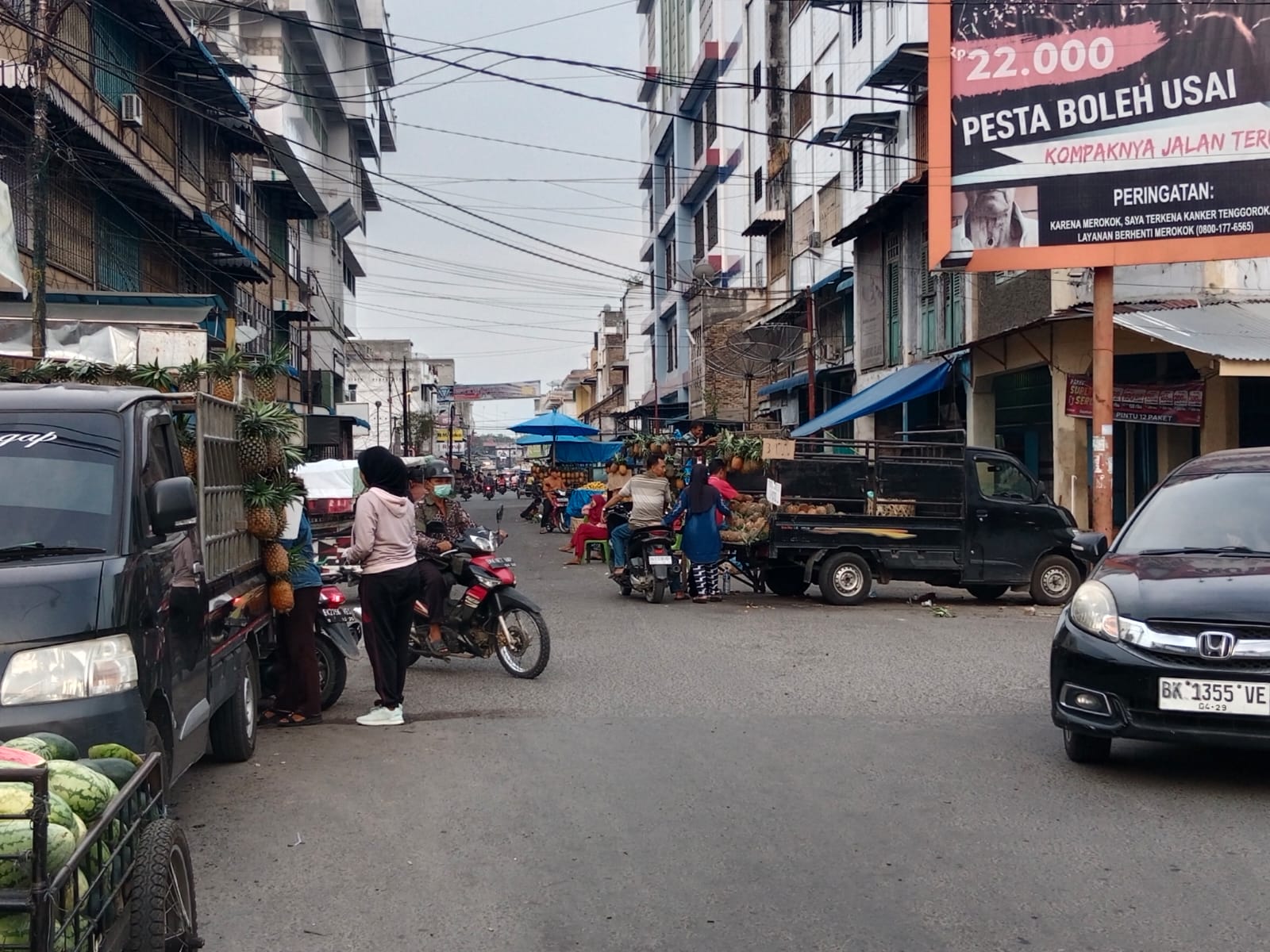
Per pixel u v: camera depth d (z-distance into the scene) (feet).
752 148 141.38
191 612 18.58
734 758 23.30
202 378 24.27
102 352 42.86
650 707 28.53
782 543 48.55
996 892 15.80
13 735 13.91
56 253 61.46
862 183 97.76
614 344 287.69
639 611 47.52
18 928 8.89
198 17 122.01
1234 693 19.77
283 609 25.44
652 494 51.37
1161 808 19.70
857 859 17.22
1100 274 53.26
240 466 23.91
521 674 32.68
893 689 30.50
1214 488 24.95
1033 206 53.78
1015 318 68.69
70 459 17.33
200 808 20.26
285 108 126.52
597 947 14.14
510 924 14.88
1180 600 20.75
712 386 134.51
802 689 30.60
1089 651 21.07
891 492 48.91
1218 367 47.34
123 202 72.59
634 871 16.81
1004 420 74.84
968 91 54.34
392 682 26.86
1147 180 52.75
